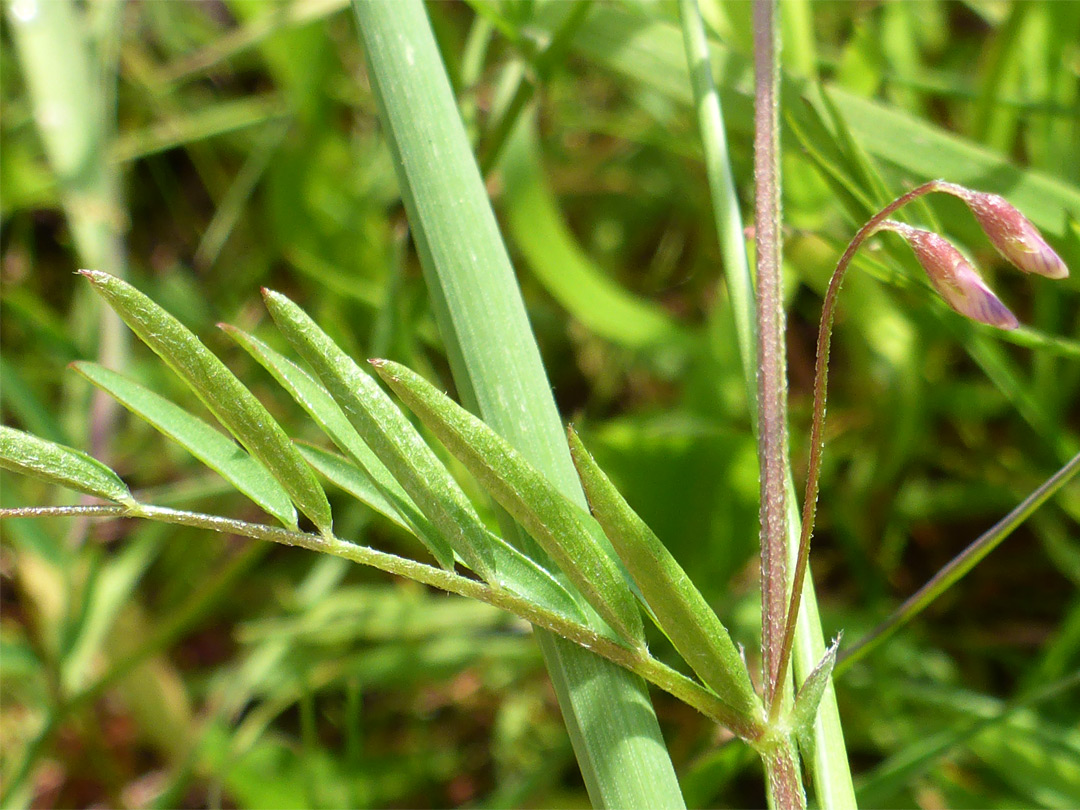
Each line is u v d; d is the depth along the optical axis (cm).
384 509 8
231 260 19
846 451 16
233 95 21
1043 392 14
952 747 11
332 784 14
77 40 16
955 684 14
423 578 8
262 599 16
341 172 17
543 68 12
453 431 7
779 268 8
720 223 9
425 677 14
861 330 15
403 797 14
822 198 13
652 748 8
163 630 13
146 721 15
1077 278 10
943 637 15
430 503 7
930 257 7
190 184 20
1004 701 13
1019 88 14
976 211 7
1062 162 14
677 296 18
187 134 19
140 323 7
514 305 8
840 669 10
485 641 14
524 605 8
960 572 9
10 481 14
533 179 15
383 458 7
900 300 14
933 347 16
